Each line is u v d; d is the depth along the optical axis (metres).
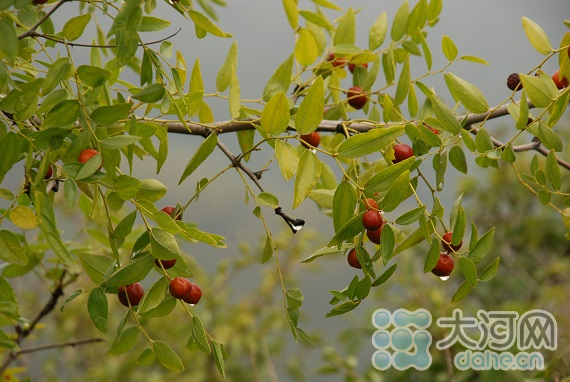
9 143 2.10
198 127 2.72
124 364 5.75
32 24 2.33
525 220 6.38
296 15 3.36
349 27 3.32
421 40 2.96
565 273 6.06
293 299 2.56
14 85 2.05
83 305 5.16
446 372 5.32
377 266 5.32
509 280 6.04
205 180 2.58
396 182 2.24
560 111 2.43
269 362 5.82
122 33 2.02
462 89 2.53
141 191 2.38
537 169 2.61
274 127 2.30
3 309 2.23
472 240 2.36
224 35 2.36
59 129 2.14
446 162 2.64
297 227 2.61
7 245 2.08
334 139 3.35
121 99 2.65
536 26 2.50
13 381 3.74
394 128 2.30
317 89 2.22
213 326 6.11
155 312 2.47
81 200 3.54
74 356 5.77
